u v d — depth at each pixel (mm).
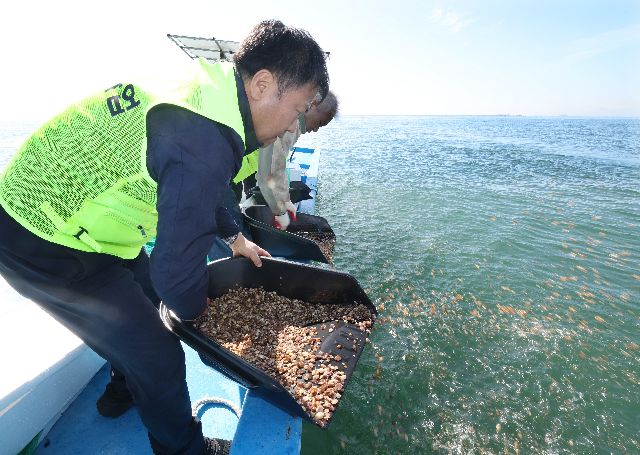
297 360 1903
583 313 4762
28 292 1233
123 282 1327
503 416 3258
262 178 3436
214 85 1062
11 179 1146
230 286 2279
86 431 1767
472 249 6609
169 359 1372
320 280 2264
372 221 7992
